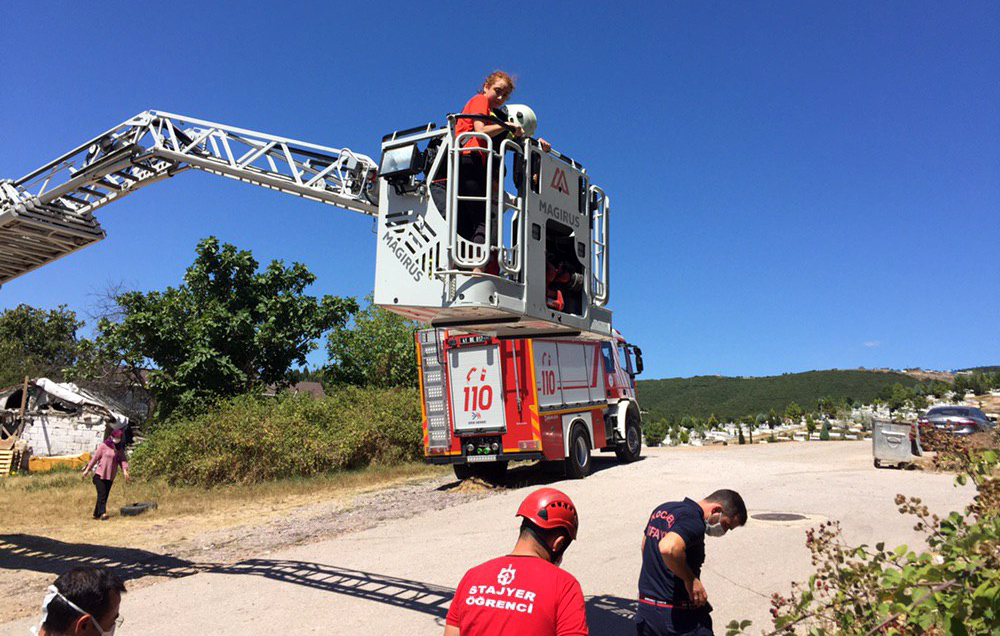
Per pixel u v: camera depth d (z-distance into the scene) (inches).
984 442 532.7
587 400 611.8
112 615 104.1
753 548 320.8
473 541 368.8
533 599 103.0
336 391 1010.1
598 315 241.4
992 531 129.3
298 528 431.5
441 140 206.1
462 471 600.4
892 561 150.3
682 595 155.1
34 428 1095.6
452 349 564.7
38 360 1925.4
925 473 537.0
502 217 192.9
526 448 531.8
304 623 248.5
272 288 999.6
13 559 357.7
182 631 244.4
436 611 257.1
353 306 1044.5
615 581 285.0
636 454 677.9
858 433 1419.8
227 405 761.0
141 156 339.0
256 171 317.4
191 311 957.2
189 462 646.5
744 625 157.6
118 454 490.3
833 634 176.1
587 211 237.6
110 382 1127.0
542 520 109.8
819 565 288.8
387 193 210.4
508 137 198.4
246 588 294.8
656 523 158.7
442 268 196.5
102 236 381.1
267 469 649.0
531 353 537.6
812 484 488.4
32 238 369.1
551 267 221.1
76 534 425.4
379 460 745.6
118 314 1076.5
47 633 99.7
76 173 355.3
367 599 274.4
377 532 408.8
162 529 440.8
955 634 123.8
